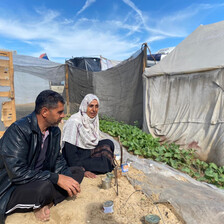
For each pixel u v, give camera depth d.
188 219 2.02
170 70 5.59
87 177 3.10
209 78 4.75
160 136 5.91
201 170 4.29
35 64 9.28
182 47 5.79
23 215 2.10
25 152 1.88
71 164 3.15
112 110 8.88
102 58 14.33
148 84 6.34
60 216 2.08
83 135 3.19
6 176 1.91
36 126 1.93
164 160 4.36
